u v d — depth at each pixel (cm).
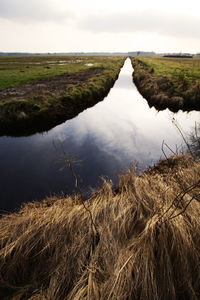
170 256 241
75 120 1388
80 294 222
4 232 316
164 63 5212
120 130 1216
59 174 753
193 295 219
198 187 366
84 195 505
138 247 249
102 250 273
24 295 247
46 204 500
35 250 289
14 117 1186
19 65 5272
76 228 308
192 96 1600
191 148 721
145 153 912
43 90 1817
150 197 340
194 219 273
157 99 1714
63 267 266
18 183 704
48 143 1026
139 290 223
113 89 2619
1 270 269
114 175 739
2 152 931
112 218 313
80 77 2769
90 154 908
